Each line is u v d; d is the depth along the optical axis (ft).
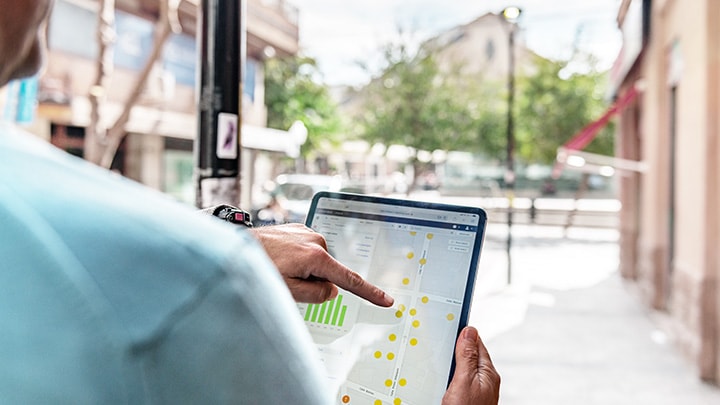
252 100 57.93
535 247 52.70
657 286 27.35
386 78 70.69
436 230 3.83
